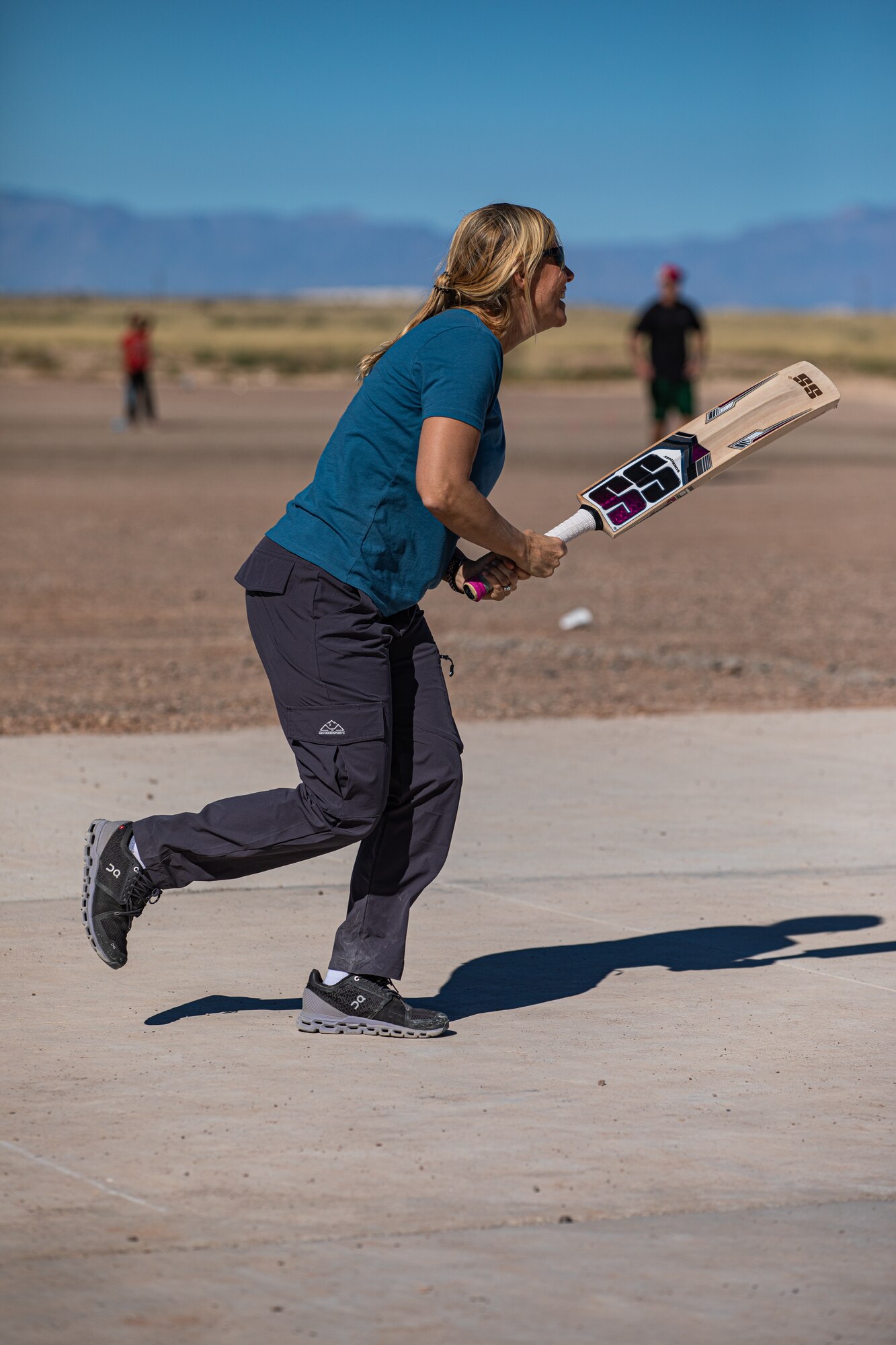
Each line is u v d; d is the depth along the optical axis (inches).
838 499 1357.0
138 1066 239.6
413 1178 199.6
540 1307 167.9
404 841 255.0
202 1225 185.9
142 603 792.3
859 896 344.8
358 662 242.8
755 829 401.7
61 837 378.0
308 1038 254.1
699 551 1041.5
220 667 631.2
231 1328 163.0
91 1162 203.6
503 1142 212.1
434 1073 238.7
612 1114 222.7
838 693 600.1
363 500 241.1
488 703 569.0
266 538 248.2
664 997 277.6
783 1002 275.1
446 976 287.9
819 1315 167.2
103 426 2119.8
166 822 248.4
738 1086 234.5
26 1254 178.2
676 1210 191.9
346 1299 169.2
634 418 2347.4
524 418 2354.8
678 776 459.2
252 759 463.2
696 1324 165.2
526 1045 252.1
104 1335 161.5
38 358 4271.7
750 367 3836.1
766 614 798.5
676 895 344.2
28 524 1096.2
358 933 256.8
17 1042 249.3
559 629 745.6
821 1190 198.4
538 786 445.4
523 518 1072.2
